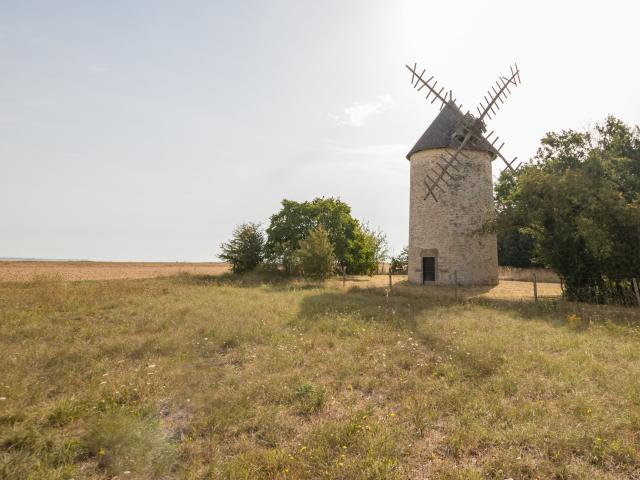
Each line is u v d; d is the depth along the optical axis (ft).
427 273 74.59
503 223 56.13
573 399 17.44
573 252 51.19
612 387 18.97
